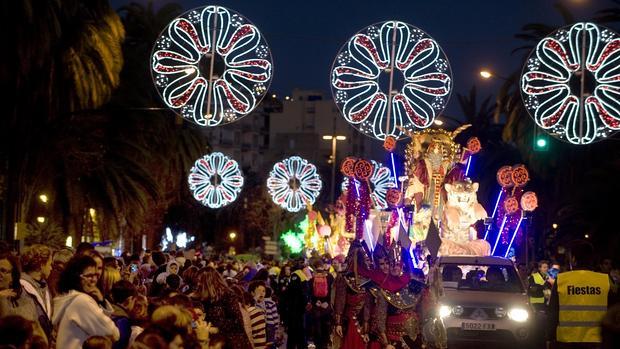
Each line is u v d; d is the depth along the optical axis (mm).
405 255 14398
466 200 29812
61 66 35000
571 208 43125
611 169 41562
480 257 21406
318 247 43375
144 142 43500
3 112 34281
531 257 53656
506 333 19469
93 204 38656
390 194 28422
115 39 36844
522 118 45094
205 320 10305
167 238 64688
